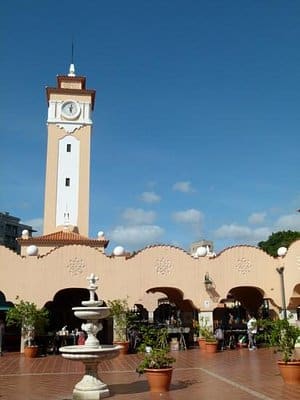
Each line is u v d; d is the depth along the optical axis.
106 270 29.97
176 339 28.86
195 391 14.53
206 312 30.45
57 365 22.08
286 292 30.98
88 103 49.25
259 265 31.75
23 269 29.22
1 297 33.59
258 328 29.53
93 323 14.80
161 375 14.55
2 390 15.23
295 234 59.81
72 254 29.83
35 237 38.28
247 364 20.97
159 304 45.12
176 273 30.69
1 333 27.47
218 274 31.11
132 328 28.94
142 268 30.38
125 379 17.30
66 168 47.28
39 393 14.63
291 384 15.20
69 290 34.19
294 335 15.63
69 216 46.16
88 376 14.10
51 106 48.62
